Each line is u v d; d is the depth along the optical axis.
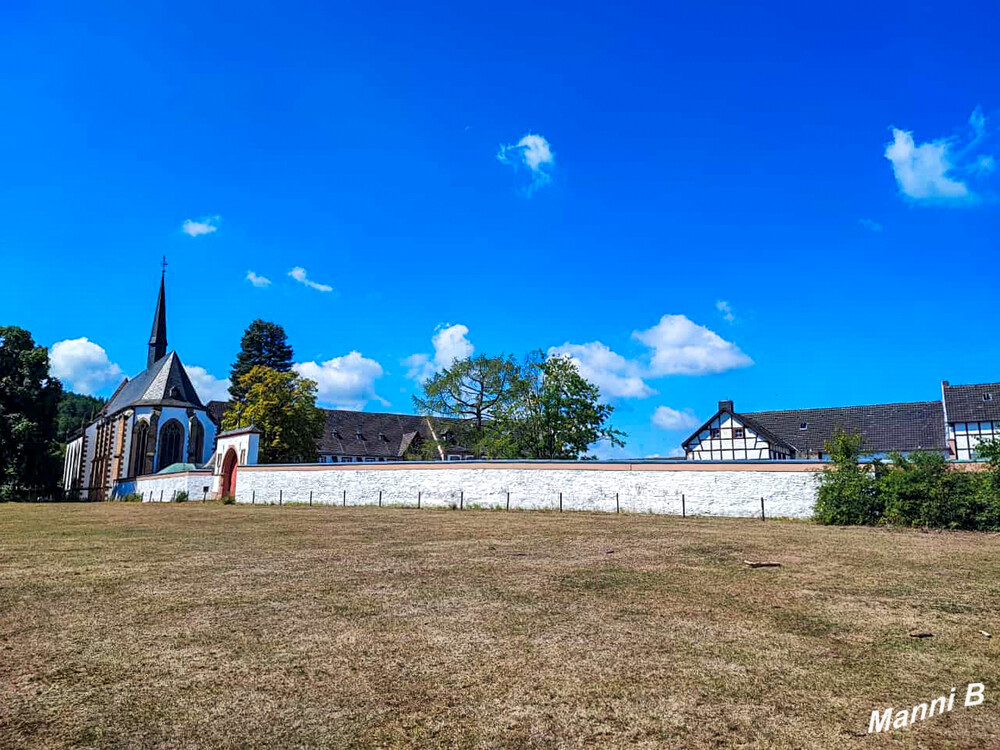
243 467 39.34
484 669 5.93
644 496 25.86
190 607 8.16
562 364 45.22
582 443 44.50
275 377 58.16
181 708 5.11
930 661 6.17
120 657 6.25
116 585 9.53
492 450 45.12
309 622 7.45
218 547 13.85
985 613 7.90
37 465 57.50
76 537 16.02
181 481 47.59
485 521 20.97
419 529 18.00
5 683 5.62
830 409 58.62
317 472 35.75
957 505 17.83
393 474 32.66
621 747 4.50
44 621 7.52
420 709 5.09
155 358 85.00
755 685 5.57
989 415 48.03
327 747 4.50
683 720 4.91
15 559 12.13
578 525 19.17
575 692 5.42
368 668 5.96
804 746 4.51
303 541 14.96
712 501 24.44
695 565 11.27
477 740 4.60
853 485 19.98
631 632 7.07
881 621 7.54
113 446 69.81
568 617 7.68
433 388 51.84
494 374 52.06
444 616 7.72
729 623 7.45
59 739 4.61
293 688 5.50
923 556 12.30
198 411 70.44
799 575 10.30
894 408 55.97
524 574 10.37
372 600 8.52
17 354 57.84
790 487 23.12
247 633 7.02
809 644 6.67
